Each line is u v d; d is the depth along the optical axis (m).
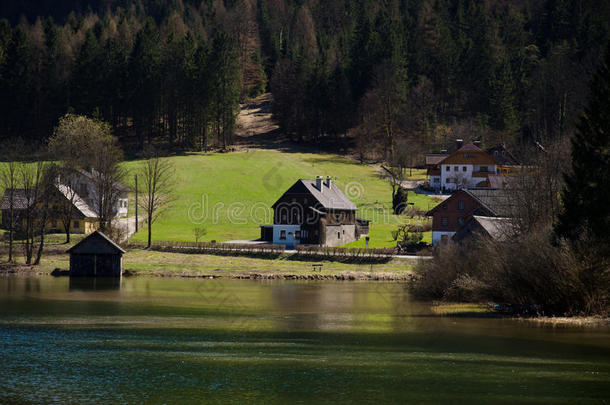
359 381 29.38
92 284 66.75
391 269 77.75
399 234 100.31
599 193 46.03
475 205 85.75
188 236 100.31
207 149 167.12
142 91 161.25
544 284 46.38
